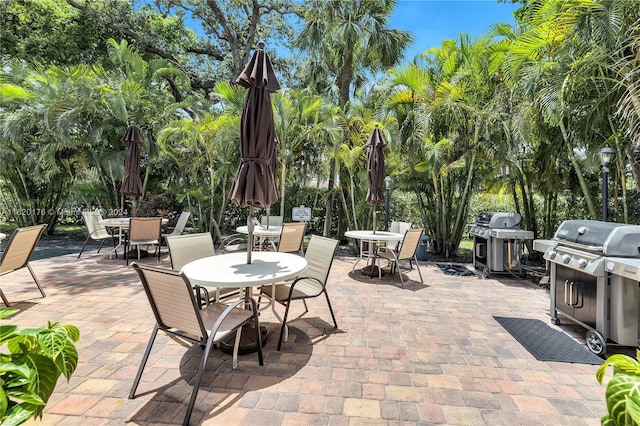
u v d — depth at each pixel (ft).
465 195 23.40
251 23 39.47
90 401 6.49
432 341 9.68
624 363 3.83
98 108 25.96
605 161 13.19
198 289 9.12
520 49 14.57
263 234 17.53
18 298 12.84
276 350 8.87
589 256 9.23
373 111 27.09
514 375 7.85
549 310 12.65
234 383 7.25
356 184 26.96
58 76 26.27
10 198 30.27
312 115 25.91
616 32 10.97
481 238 19.88
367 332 10.23
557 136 17.89
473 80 21.68
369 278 17.44
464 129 22.41
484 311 12.48
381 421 6.09
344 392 6.99
